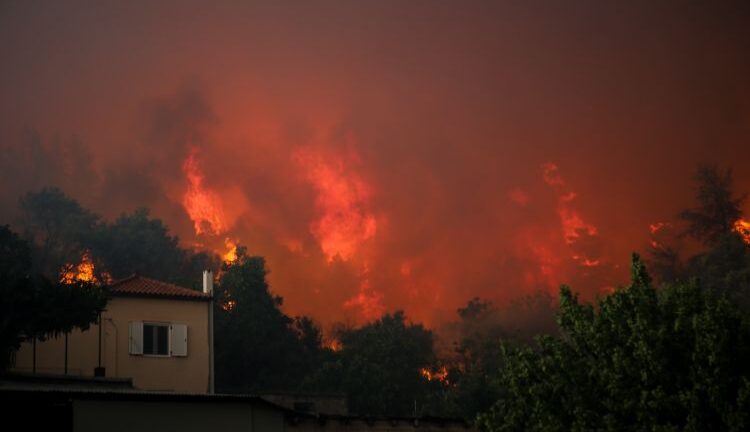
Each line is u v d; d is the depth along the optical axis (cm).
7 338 3619
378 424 3441
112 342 4638
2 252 6481
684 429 2766
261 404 3108
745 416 2720
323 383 6938
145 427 2855
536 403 3092
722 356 2822
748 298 9262
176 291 4903
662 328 2956
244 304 7788
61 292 3756
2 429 2703
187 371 4788
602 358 3083
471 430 3606
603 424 2950
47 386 3416
